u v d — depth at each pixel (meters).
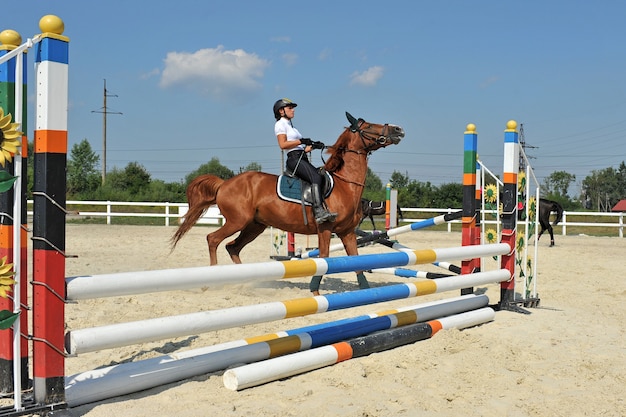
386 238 9.53
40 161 3.29
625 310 7.70
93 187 51.97
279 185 7.76
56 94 3.28
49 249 3.30
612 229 28.03
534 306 7.74
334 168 7.71
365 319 5.49
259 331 5.78
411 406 3.92
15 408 3.24
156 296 7.47
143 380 3.82
